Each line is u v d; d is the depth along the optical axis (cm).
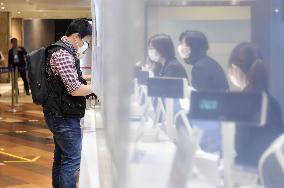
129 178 122
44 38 3503
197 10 113
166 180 118
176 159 117
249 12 110
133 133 123
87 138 329
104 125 152
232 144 111
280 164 110
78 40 362
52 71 357
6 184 562
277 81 110
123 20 124
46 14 2866
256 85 111
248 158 111
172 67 117
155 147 120
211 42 113
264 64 110
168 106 118
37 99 363
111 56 133
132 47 123
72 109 360
